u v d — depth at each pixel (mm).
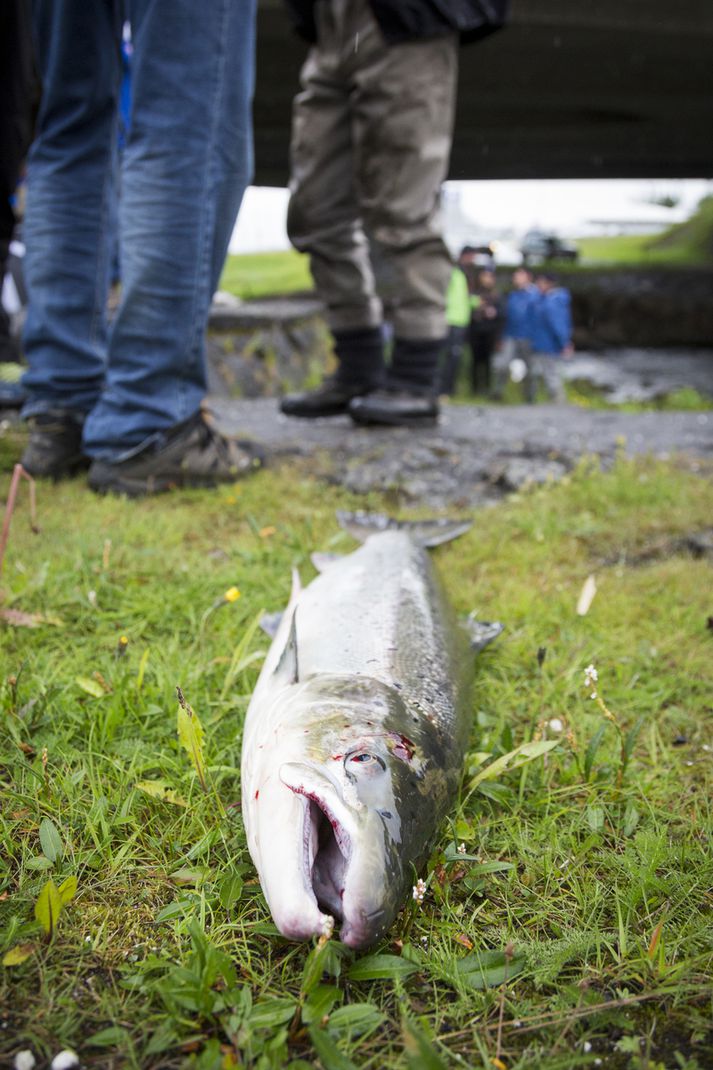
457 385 17078
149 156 4137
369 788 1692
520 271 14789
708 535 4445
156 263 4297
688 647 3260
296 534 4133
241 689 2695
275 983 1624
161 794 2035
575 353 22359
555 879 1956
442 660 2510
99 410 4641
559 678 2936
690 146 21734
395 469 5449
